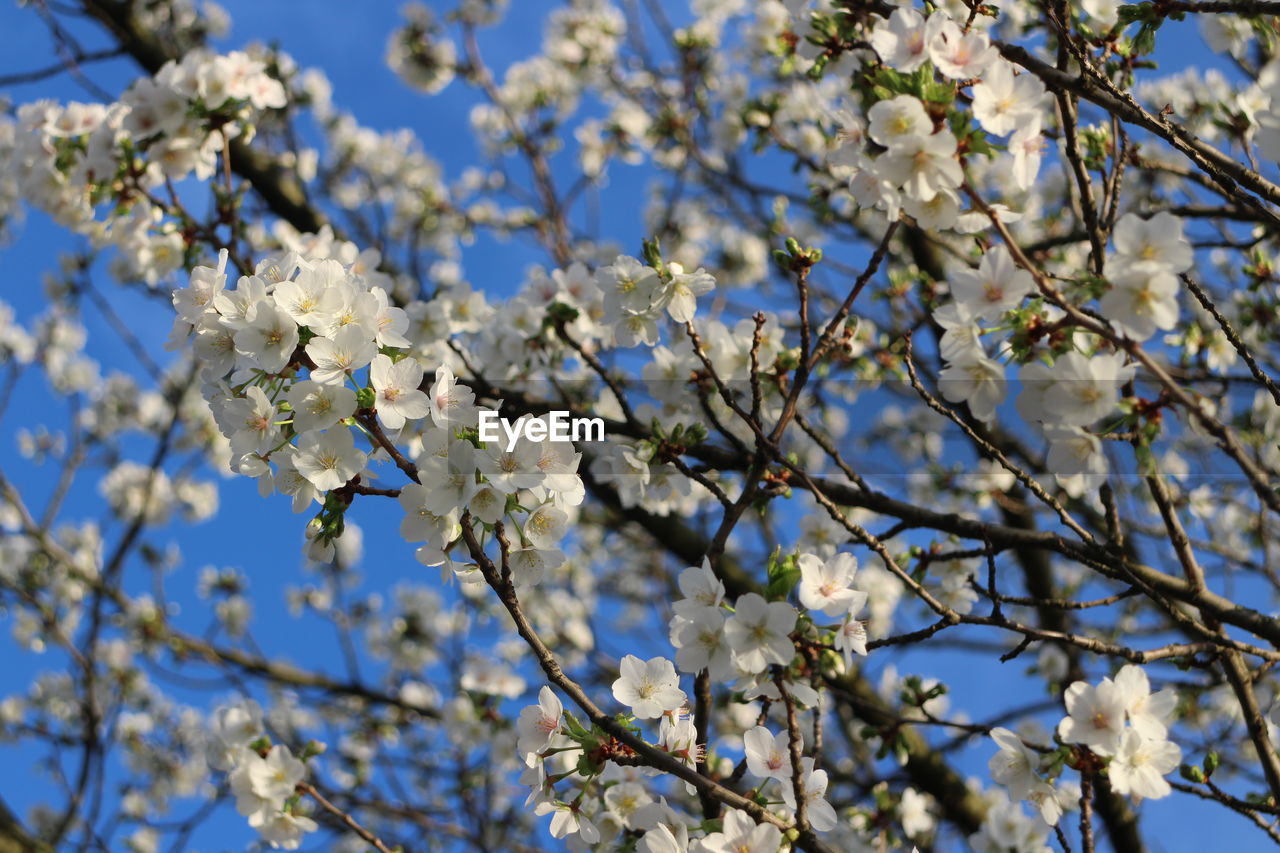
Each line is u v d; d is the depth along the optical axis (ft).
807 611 7.88
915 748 17.24
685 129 22.98
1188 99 16.02
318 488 7.08
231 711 12.02
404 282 20.51
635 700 7.86
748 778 10.55
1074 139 8.52
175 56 21.58
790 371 11.62
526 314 14.01
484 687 17.95
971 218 7.95
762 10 20.43
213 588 26.13
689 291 9.39
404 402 7.07
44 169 14.12
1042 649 17.99
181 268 13.74
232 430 7.29
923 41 7.61
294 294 7.25
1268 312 12.67
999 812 10.17
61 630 23.07
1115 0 10.18
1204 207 12.58
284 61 21.57
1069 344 7.31
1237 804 8.67
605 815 9.04
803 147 20.58
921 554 11.24
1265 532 13.03
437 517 7.18
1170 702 7.62
